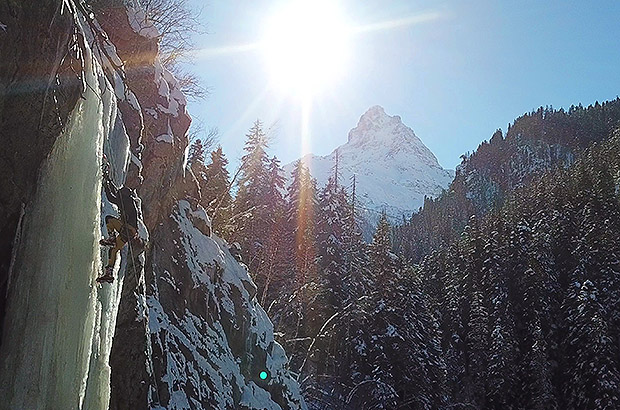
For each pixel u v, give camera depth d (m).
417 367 28.14
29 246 5.54
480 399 33.44
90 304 5.93
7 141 5.39
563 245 40.22
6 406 5.07
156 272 13.67
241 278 18.72
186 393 12.72
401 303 29.94
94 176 6.30
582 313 33.12
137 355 9.71
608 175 47.09
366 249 37.28
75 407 5.59
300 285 31.59
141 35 13.93
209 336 14.91
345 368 28.81
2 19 5.22
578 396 31.20
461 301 39.66
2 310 5.26
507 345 33.56
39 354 5.32
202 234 16.92
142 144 12.68
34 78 5.57
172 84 16.08
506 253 39.72
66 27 5.91
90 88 6.45
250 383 16.39
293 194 39.50
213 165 31.36
